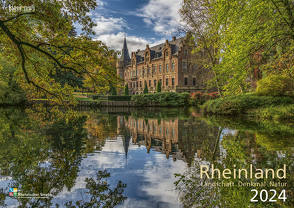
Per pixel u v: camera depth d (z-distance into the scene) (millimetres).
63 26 5617
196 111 24875
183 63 41562
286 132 9078
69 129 10695
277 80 16484
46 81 7730
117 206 3154
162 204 3230
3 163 5141
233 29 9711
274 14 9047
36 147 6777
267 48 10445
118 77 7004
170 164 5188
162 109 29656
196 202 3277
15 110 21672
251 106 16578
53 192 3645
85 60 6648
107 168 4863
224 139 8031
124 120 15750
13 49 6238
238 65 9914
